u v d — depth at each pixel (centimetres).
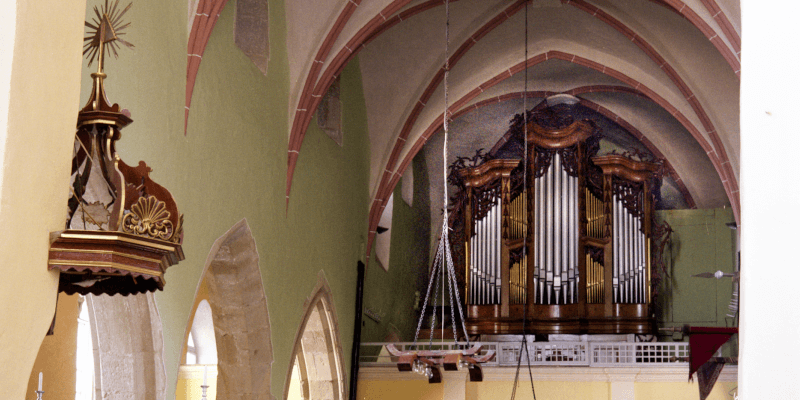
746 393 149
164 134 783
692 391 1382
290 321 1165
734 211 1475
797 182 143
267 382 1062
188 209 838
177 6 834
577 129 1648
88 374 1109
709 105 1455
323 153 1331
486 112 1842
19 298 277
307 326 1358
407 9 1319
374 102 1561
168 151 791
